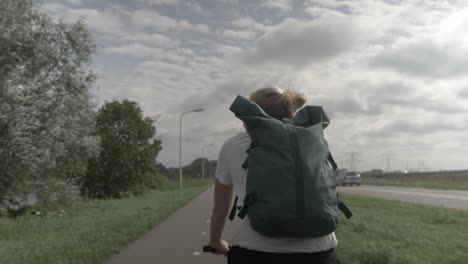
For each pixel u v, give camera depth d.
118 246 10.80
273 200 2.15
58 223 16.08
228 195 2.51
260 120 2.30
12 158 21.84
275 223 2.13
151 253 10.12
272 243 2.26
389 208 21.66
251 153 2.30
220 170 2.49
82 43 25.20
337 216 2.24
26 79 23.94
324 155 2.30
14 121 22.25
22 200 23.70
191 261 9.09
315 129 2.34
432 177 71.75
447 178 66.56
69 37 25.03
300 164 2.20
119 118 51.97
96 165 50.03
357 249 8.69
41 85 23.98
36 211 21.97
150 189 69.12
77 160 27.09
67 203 25.27
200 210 24.53
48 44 24.27
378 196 32.34
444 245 9.97
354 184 61.94
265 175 2.20
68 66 25.14
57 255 8.68
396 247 9.86
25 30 21.52
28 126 23.38
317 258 2.31
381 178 81.06
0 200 22.80
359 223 13.19
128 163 51.28
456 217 16.30
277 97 2.57
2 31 20.53
